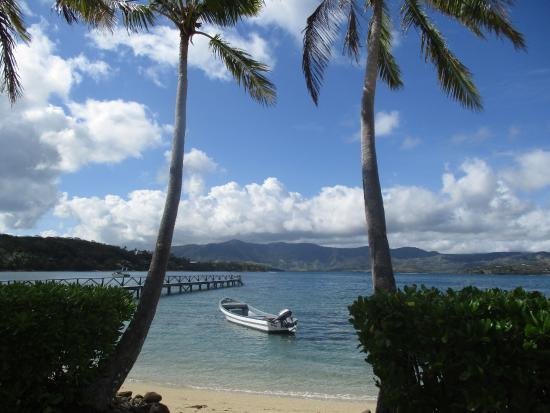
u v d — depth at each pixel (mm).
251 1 8172
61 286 6723
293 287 88000
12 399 5613
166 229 7367
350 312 5062
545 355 3369
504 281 113062
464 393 3629
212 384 13570
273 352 19266
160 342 21547
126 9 8656
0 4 8930
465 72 9039
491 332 3607
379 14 7980
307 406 10781
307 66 8781
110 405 6719
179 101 8000
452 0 7695
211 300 49406
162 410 7441
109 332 6699
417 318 4059
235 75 9844
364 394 12523
